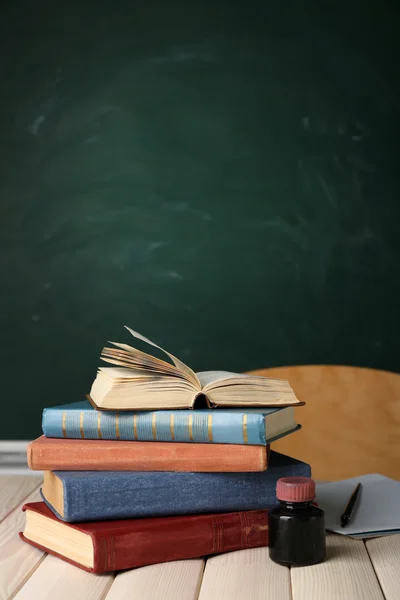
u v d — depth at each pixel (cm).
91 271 195
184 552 87
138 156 194
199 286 193
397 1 189
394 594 79
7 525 99
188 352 194
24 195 197
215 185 193
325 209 191
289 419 94
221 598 79
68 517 86
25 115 196
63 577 84
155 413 90
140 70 194
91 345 195
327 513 98
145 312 195
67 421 92
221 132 192
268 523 87
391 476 146
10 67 197
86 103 195
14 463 192
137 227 194
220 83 192
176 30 193
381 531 93
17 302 197
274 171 191
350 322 190
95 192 195
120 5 194
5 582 83
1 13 197
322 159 191
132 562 85
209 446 89
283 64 191
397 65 189
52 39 196
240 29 192
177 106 193
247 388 92
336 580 82
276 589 81
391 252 190
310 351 191
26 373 197
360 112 190
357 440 147
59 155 196
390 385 148
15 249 197
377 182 190
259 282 192
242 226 192
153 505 88
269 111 191
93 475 88
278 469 91
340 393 148
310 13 191
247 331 192
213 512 90
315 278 191
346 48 190
